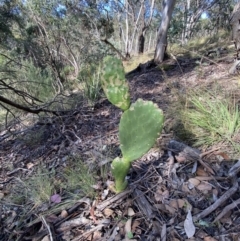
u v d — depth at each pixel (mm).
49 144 1578
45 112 1905
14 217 1011
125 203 934
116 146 1349
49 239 859
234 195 896
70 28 6750
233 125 1182
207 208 859
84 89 2350
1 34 6352
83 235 858
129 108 790
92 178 1061
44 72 3219
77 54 6102
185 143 1216
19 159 1502
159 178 1030
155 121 785
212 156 1081
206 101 1411
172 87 1873
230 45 3119
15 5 6191
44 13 5449
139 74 2973
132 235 822
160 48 3271
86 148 1406
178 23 6215
